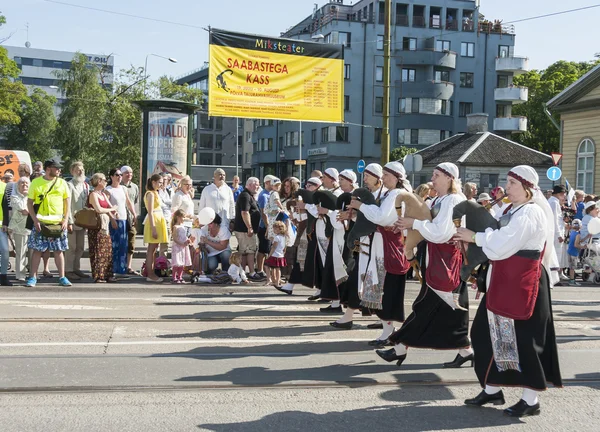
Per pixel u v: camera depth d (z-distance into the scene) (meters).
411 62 56.53
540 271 4.96
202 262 11.68
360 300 7.02
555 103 29.06
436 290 5.91
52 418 4.69
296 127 61.56
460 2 59.09
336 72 18.80
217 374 5.87
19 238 11.01
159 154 17.73
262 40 17.88
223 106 17.52
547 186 38.06
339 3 62.59
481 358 5.11
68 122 45.31
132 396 5.24
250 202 11.68
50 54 132.38
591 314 9.52
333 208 8.32
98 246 11.08
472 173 38.12
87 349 6.59
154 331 7.48
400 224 5.89
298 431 4.57
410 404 5.23
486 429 4.71
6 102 46.75
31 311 8.36
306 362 6.38
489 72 59.34
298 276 10.19
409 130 56.47
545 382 4.91
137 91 40.31
